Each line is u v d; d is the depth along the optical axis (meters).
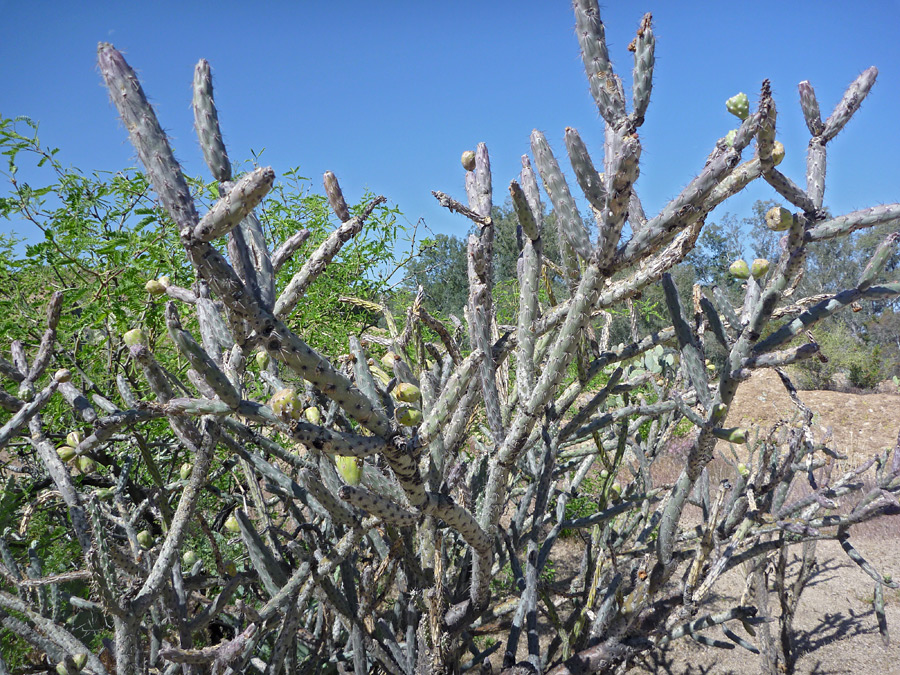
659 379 3.34
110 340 3.19
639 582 1.96
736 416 13.38
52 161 3.04
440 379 2.37
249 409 1.28
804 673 4.41
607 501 3.18
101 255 3.14
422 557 1.95
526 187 2.11
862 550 6.48
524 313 1.92
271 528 2.21
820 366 17.36
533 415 1.67
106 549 1.43
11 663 2.00
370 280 4.76
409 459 1.35
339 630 2.45
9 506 2.23
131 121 1.07
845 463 6.93
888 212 1.59
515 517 2.65
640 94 1.40
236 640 1.28
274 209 4.22
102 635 2.18
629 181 1.34
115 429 1.33
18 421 1.39
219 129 1.29
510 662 2.11
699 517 5.45
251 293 1.13
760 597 4.35
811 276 28.55
